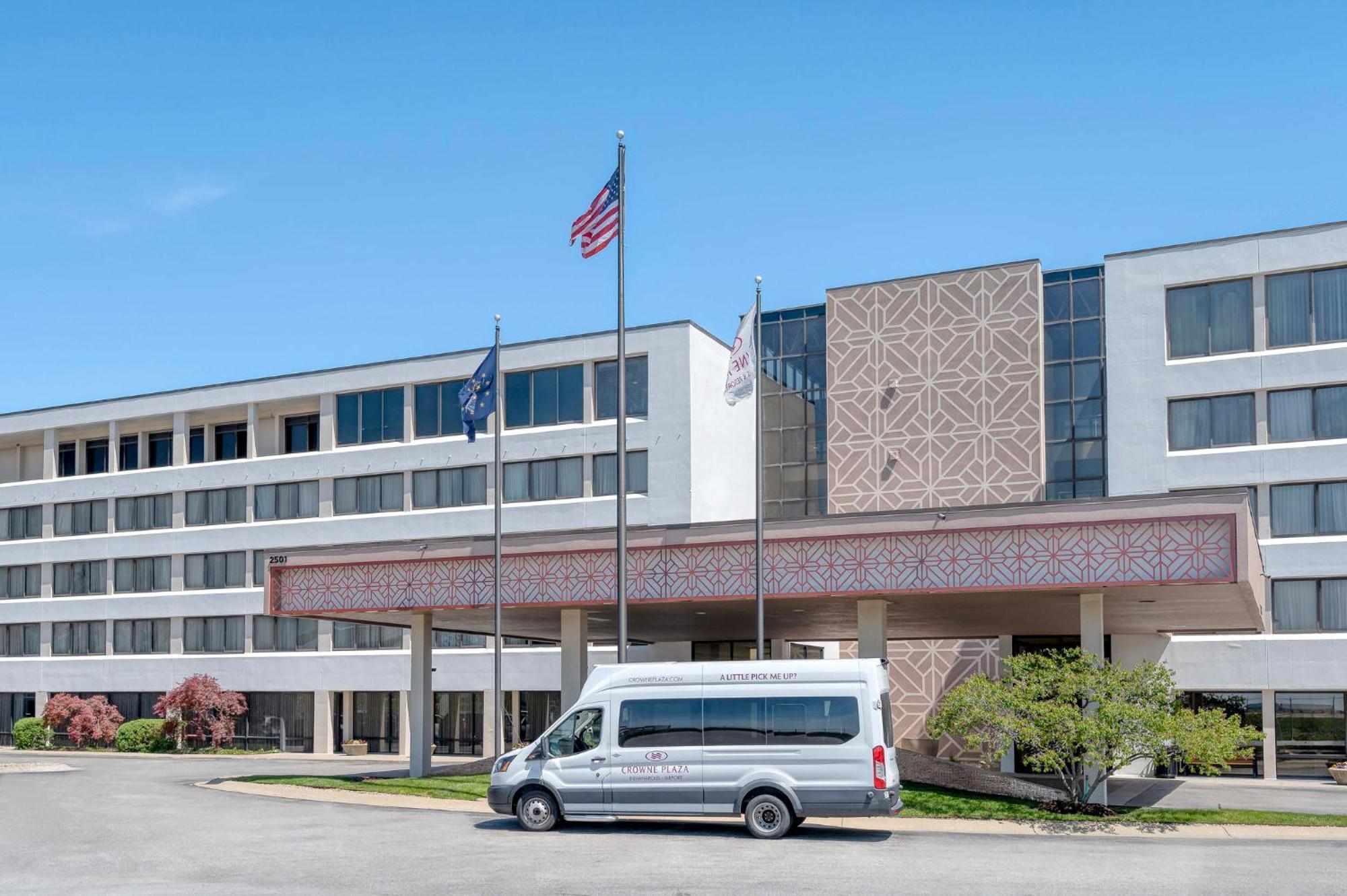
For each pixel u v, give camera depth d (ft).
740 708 69.72
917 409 159.94
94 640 206.39
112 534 206.18
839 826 76.59
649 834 69.97
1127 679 85.71
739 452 172.45
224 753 185.98
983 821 80.23
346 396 188.44
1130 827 78.74
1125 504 86.17
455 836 70.33
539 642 169.78
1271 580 137.28
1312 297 139.03
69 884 53.31
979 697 86.58
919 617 114.62
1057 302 157.89
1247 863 61.57
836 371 165.17
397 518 179.22
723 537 98.58
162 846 67.15
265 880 54.13
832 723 68.33
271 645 190.70
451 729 176.96
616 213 90.94
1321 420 137.28
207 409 199.82
